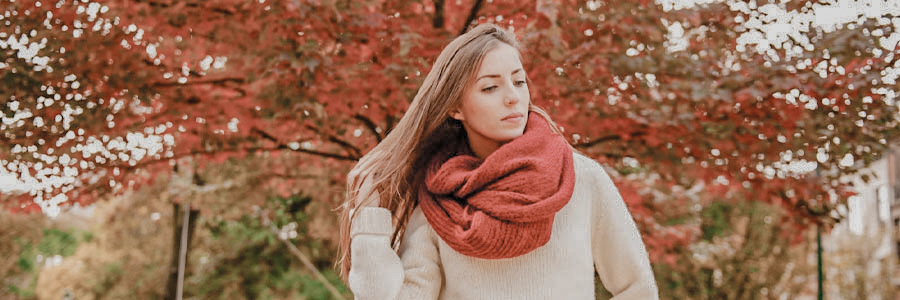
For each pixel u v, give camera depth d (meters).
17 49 5.08
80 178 5.89
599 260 1.84
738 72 5.50
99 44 5.09
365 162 1.89
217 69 5.82
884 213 26.91
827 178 6.01
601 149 6.31
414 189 1.90
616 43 5.24
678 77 5.54
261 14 4.91
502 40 1.81
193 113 5.52
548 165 1.66
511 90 1.74
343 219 1.87
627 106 5.62
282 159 7.79
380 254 1.71
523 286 1.67
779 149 5.51
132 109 5.61
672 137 5.55
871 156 5.72
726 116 5.48
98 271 19.44
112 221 17.78
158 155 6.24
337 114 5.51
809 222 6.16
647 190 6.76
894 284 22.23
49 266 21.14
